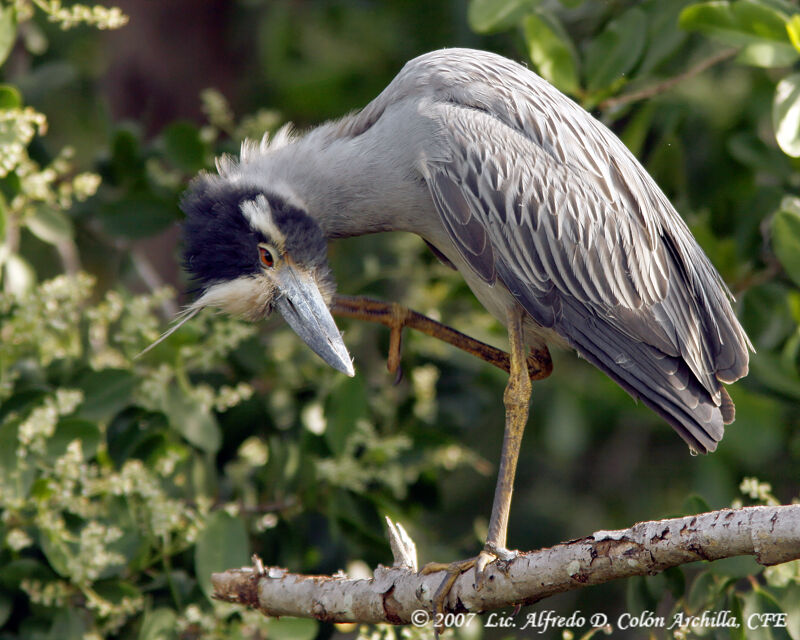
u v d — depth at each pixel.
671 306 8.80
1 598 8.43
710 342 9.00
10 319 9.21
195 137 10.74
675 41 10.08
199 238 8.89
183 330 9.39
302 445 9.69
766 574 7.96
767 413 11.64
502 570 6.88
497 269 8.58
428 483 10.54
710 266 9.48
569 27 11.75
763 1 9.23
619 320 8.66
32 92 11.70
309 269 8.83
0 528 8.29
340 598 7.34
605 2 10.97
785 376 9.94
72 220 11.05
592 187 8.72
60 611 8.42
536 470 14.04
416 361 11.20
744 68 11.70
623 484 13.74
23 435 8.25
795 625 7.75
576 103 9.45
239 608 8.63
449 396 11.32
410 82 9.08
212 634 8.65
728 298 10.13
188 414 9.38
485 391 11.78
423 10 14.39
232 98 16.00
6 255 9.40
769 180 11.36
